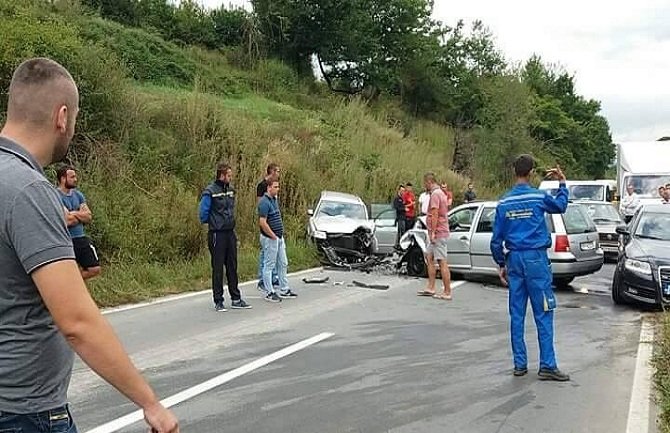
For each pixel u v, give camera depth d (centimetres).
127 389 240
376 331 912
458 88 5338
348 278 1473
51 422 239
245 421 553
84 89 1542
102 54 1688
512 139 4344
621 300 1164
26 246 226
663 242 1180
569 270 1316
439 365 739
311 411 580
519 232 697
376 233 1881
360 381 673
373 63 4709
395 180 2580
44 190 234
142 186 1534
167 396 614
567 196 696
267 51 4234
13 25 1504
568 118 6788
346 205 1836
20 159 238
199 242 1480
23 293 232
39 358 236
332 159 2361
